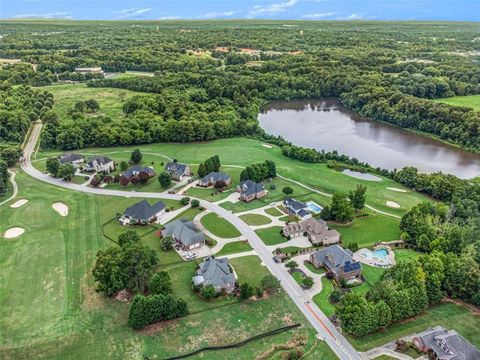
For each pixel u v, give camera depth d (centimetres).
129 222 12825
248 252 11556
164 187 15350
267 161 16100
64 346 8412
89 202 14188
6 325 8906
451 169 18500
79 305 9469
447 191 14712
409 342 8550
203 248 11675
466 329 8981
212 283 9912
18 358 8144
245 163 17800
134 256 9794
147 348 8388
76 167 17038
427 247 11756
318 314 9362
